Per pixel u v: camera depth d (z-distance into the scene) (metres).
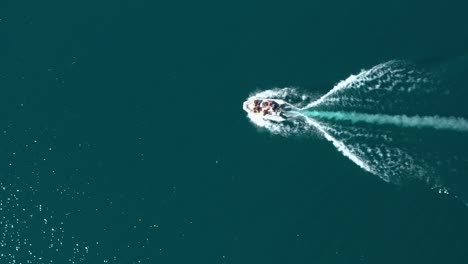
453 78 64.31
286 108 66.88
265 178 65.31
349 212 63.25
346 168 64.50
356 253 62.25
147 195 67.00
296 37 68.69
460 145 63.31
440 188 62.66
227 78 68.69
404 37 66.56
